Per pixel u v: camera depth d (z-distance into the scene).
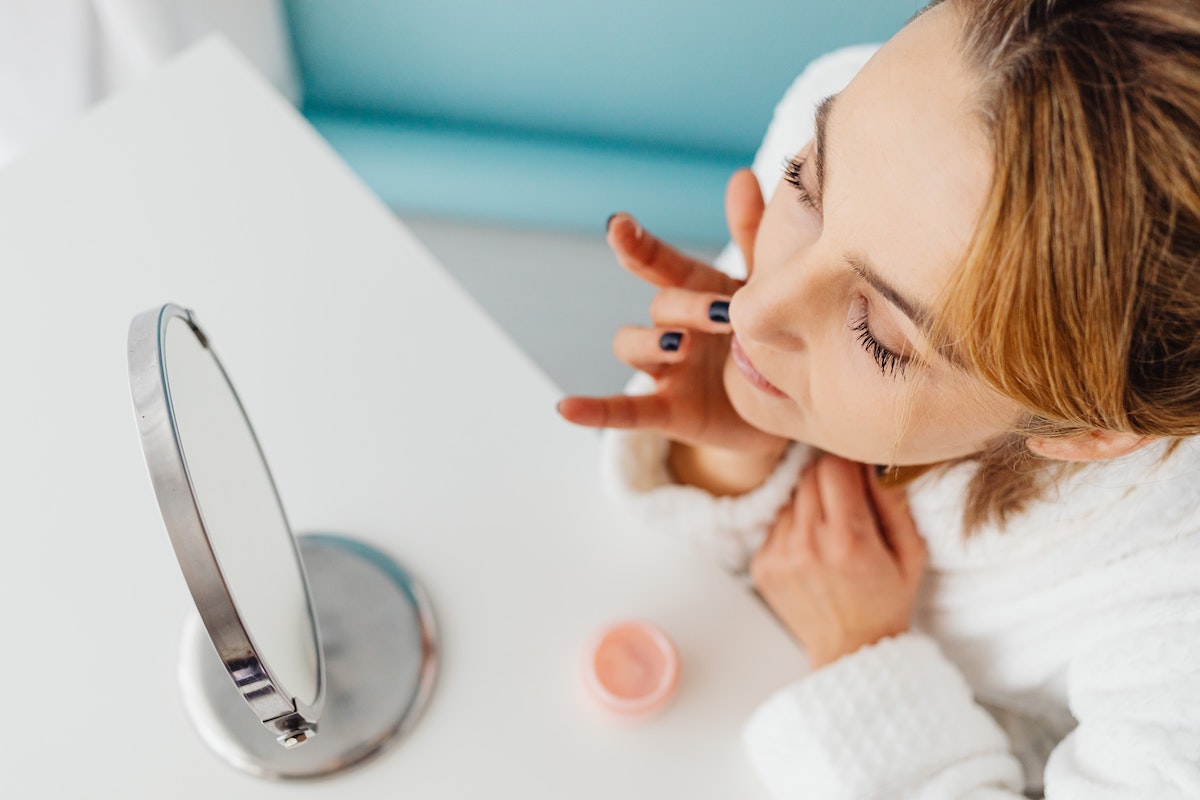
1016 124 0.28
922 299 0.31
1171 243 0.28
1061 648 0.56
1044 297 0.29
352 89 1.18
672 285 0.58
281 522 0.47
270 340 0.61
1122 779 0.46
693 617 0.56
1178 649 0.47
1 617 0.51
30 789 0.47
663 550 0.58
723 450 0.57
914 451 0.40
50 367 0.58
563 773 0.51
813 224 0.39
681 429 0.55
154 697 0.50
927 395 0.36
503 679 0.53
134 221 0.63
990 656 0.62
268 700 0.33
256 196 0.65
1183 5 0.27
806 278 0.35
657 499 0.58
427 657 0.53
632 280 1.22
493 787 0.50
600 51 1.08
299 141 0.68
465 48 1.10
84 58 0.99
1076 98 0.27
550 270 1.21
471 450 0.59
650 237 0.57
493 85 1.14
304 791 0.49
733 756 0.53
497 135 1.20
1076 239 0.28
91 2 0.94
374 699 0.51
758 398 0.47
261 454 0.49
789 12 1.00
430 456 0.58
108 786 0.48
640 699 0.51
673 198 1.18
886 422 0.38
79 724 0.49
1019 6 0.28
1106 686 0.51
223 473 0.38
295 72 1.16
